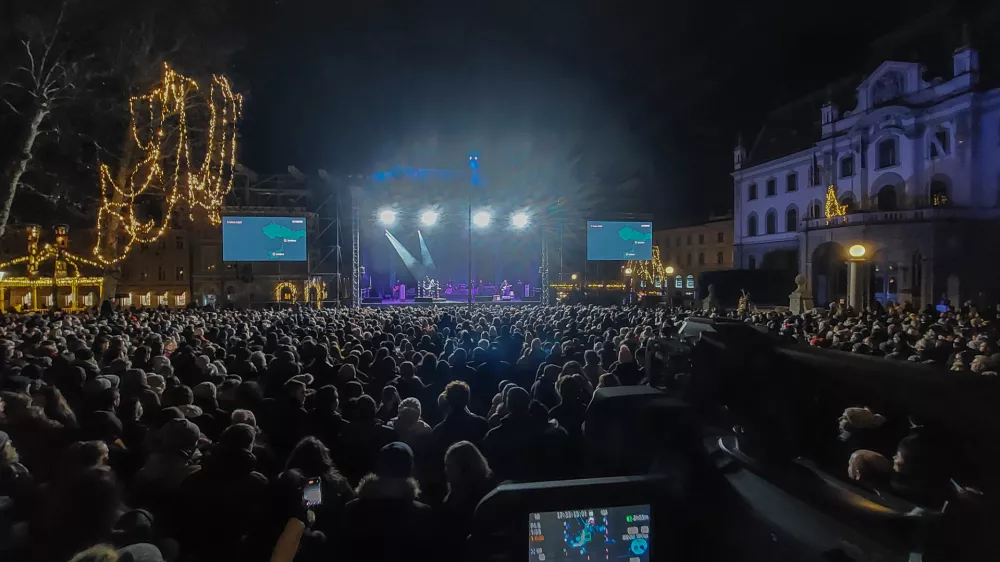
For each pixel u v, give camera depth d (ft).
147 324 53.78
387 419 21.54
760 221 176.45
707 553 6.61
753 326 7.38
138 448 15.80
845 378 6.33
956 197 117.39
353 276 109.60
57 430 15.94
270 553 11.61
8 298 134.82
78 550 10.29
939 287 109.29
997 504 4.92
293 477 12.15
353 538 11.16
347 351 35.83
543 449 15.67
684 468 6.86
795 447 6.61
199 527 11.60
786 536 5.84
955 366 24.09
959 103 117.19
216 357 32.76
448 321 56.08
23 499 11.26
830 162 147.95
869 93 139.23
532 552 6.77
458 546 11.68
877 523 5.57
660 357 9.09
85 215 125.08
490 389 26.43
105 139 111.14
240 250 98.37
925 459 5.88
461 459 12.27
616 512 6.89
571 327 44.96
